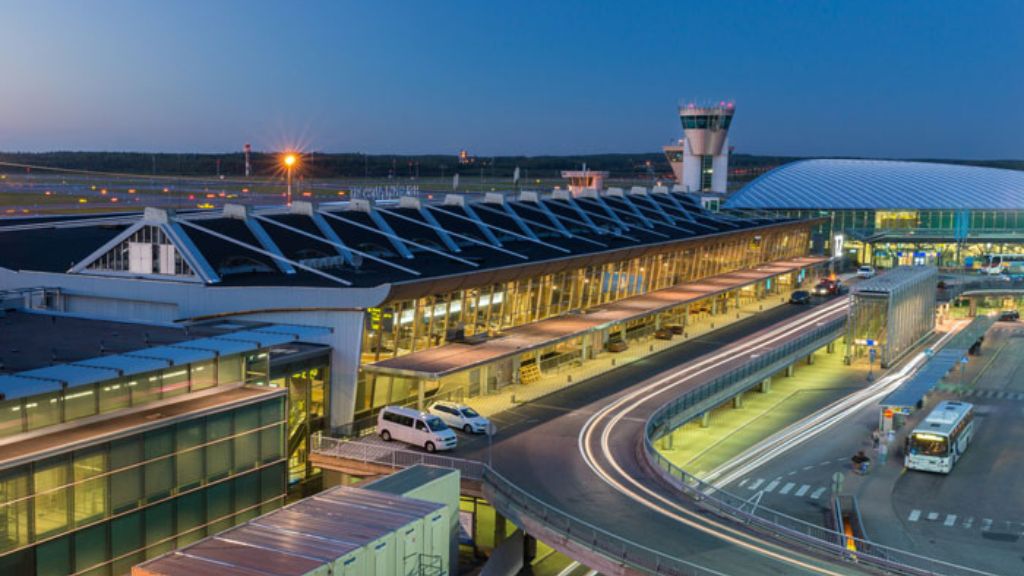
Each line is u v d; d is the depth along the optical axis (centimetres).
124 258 6875
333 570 3362
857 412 8375
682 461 6969
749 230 12938
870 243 17400
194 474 4716
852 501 6050
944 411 7431
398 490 4234
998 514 6056
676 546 4331
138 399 4609
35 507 4009
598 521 4622
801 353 9406
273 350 6041
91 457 4216
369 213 8700
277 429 5184
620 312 8994
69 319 5994
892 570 4209
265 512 5153
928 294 11806
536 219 10831
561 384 7650
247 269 6975
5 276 7175
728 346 9494
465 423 6150
